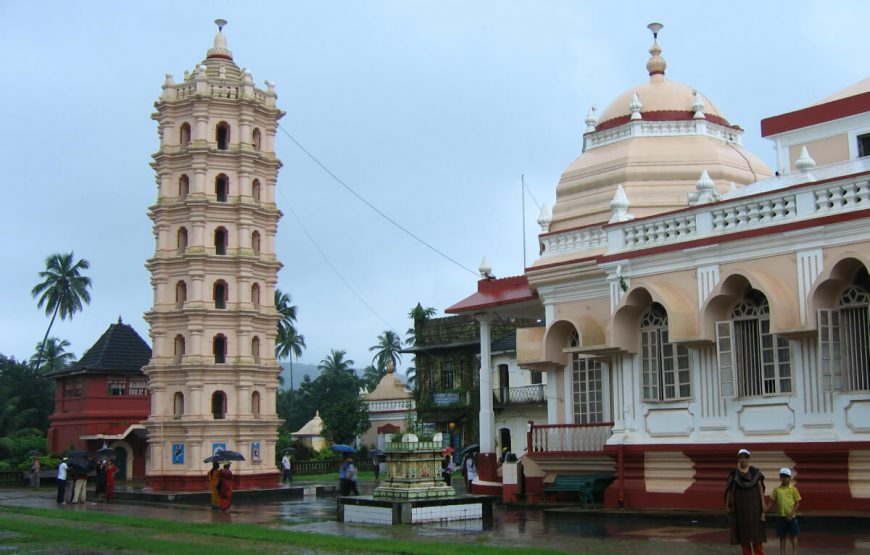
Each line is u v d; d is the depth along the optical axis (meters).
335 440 75.00
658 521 21.12
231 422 40.78
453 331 61.88
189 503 36.84
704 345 22.23
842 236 19.59
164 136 42.75
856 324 19.56
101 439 57.09
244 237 42.22
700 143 28.70
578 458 26.05
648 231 23.84
